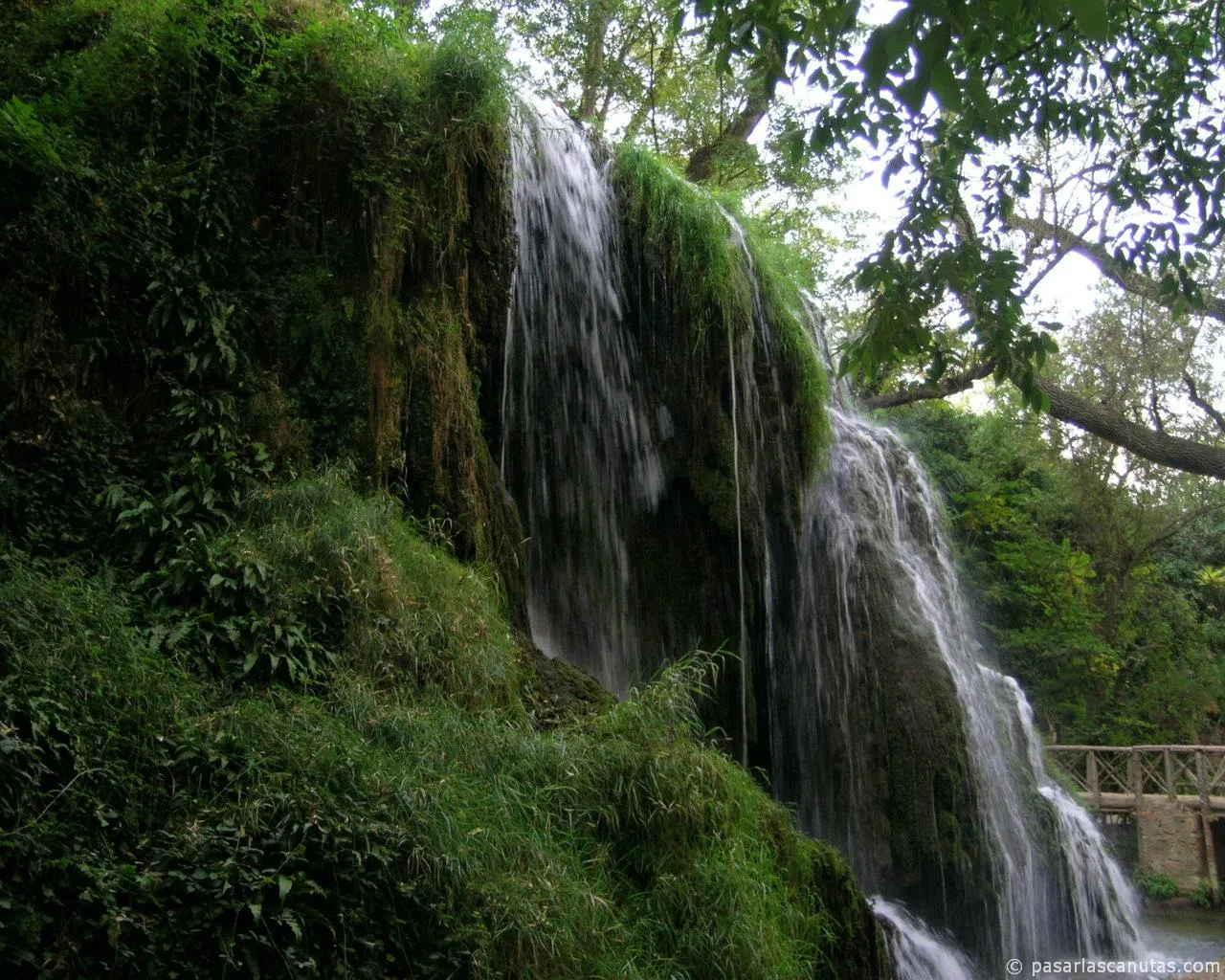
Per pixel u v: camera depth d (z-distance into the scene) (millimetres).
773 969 5941
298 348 7496
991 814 11977
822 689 11391
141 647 5309
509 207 9164
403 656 6324
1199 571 29266
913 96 4082
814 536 12000
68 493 6234
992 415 26766
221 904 4293
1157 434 19547
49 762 4453
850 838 10969
